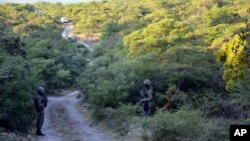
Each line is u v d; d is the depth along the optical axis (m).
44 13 145.75
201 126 13.37
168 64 28.03
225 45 15.97
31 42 50.25
